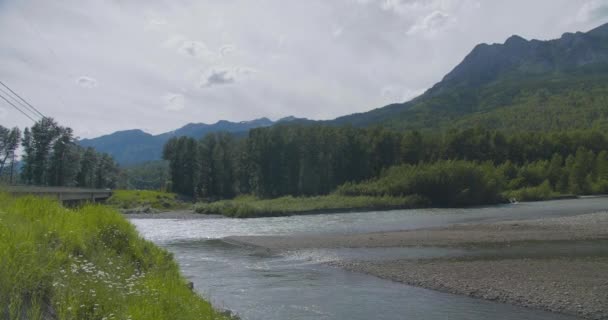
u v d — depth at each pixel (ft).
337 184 364.99
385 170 348.59
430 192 285.64
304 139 371.35
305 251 105.19
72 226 33.40
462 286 64.44
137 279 31.60
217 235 150.10
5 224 26.35
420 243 107.65
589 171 341.41
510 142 388.16
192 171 424.46
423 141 385.91
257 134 382.83
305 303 59.26
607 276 64.39
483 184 283.79
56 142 375.25
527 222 140.46
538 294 57.98
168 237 145.28
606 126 519.19
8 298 20.11
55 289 22.95
